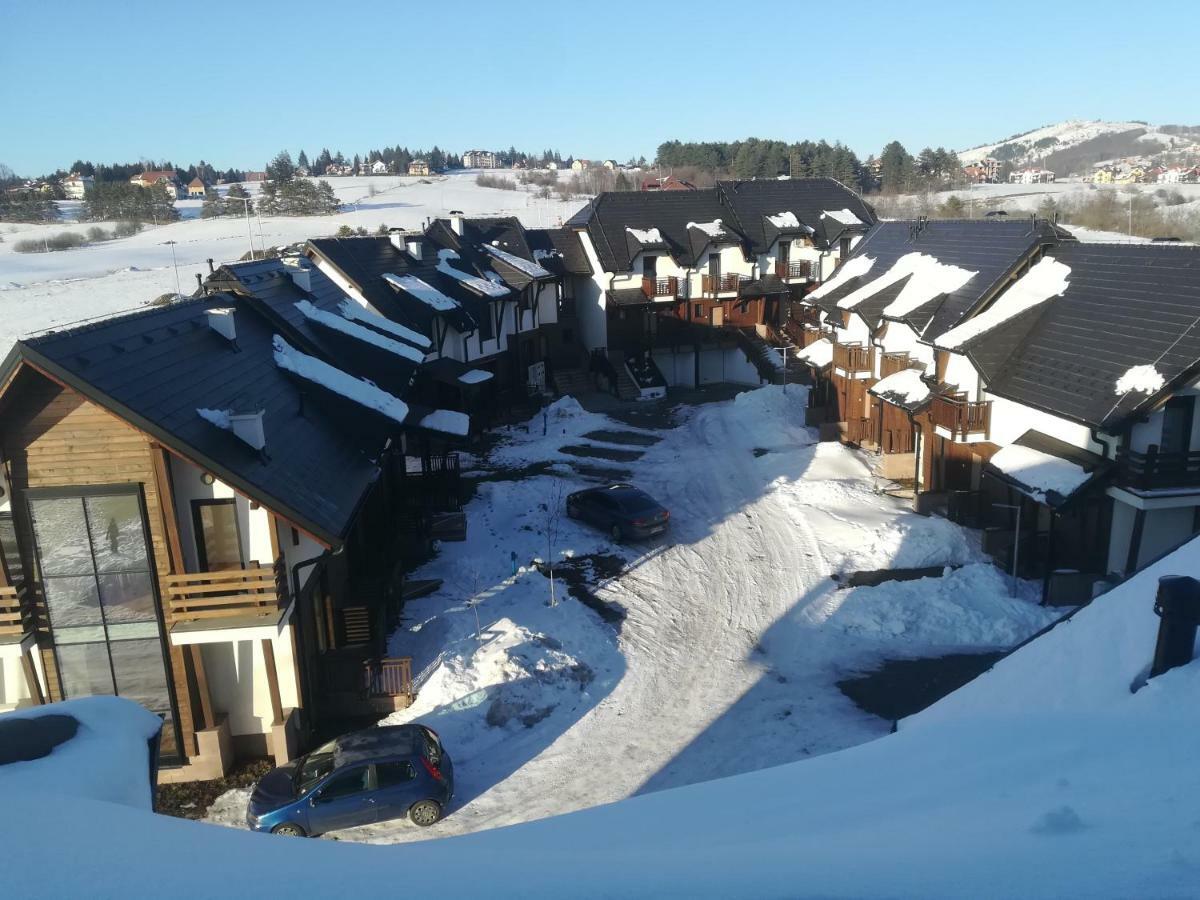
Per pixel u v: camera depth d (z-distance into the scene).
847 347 33.94
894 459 30.62
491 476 33.38
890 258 36.16
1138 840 4.98
